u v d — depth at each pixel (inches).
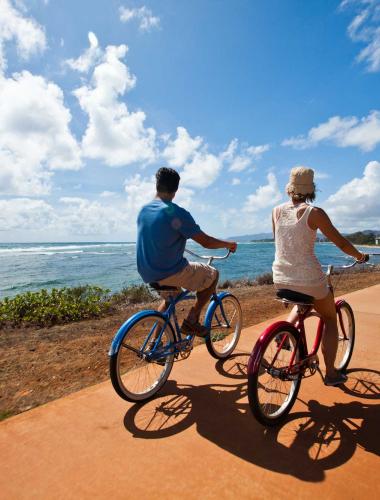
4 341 193.0
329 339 115.9
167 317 124.3
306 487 76.7
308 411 109.5
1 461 86.8
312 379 132.3
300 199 106.7
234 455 88.0
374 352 161.6
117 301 365.4
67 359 163.2
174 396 120.2
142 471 82.4
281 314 250.8
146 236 117.1
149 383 127.0
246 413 108.7
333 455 87.8
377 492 75.0
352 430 99.0
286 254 106.3
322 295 106.1
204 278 128.3
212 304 150.0
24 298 254.8
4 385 136.6
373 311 241.3
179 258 120.3
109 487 77.4
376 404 113.6
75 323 234.1
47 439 95.5
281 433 97.7
